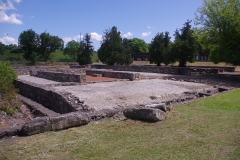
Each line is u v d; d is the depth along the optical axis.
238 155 3.89
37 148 4.32
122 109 7.33
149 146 4.32
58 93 9.91
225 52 20.50
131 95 11.34
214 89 12.64
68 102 8.84
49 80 20.39
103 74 23.59
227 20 19.73
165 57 31.69
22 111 10.85
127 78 19.19
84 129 5.46
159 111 5.92
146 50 77.38
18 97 13.45
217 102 8.73
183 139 4.62
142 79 19.41
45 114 9.26
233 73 25.89
